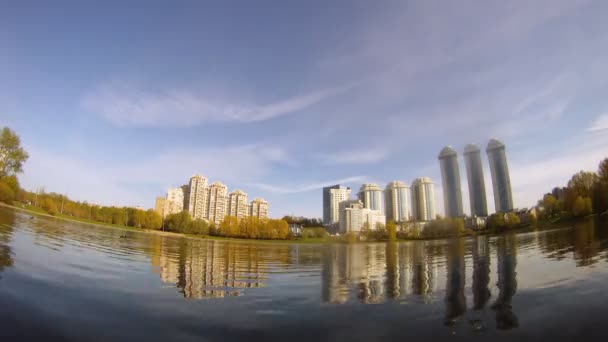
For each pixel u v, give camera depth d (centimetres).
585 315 1295
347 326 1284
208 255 4572
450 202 15825
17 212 7231
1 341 932
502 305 1518
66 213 11125
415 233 13388
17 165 7775
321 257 5069
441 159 16325
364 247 8625
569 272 2195
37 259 2189
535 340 1092
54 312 1205
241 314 1426
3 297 1266
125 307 1386
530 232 8100
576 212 8112
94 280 1833
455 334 1176
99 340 1020
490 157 14450
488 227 11406
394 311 1496
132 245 4922
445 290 1967
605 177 7694
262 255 5247
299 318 1386
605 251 3006
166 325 1220
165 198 18712
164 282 2064
